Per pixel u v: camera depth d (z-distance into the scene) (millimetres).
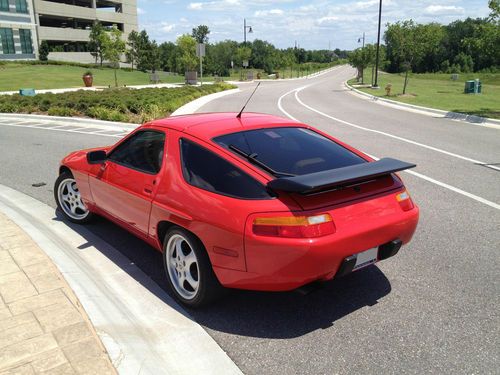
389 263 4637
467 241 5191
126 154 4586
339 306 3811
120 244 5098
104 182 4719
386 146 11312
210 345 3277
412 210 3734
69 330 3154
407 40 30312
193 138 3879
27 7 59531
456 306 3793
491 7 16531
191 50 59031
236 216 3236
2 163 9516
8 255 4348
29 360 2842
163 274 4398
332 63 172125
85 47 73688
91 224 5691
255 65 113438
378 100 27578
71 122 16922
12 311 3383
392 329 3469
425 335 3387
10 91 32469
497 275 4359
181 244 3828
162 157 4051
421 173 8445
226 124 4109
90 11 72062
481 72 97688
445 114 18922
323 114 19234
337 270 3318
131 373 2852
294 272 3146
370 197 3494
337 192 3359
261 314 3695
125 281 4242
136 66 75188
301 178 3209
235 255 3273
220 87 38000
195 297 3656
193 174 3693
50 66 57094
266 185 3295
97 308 3523
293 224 3092
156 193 3932
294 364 3066
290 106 23125
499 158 9836
